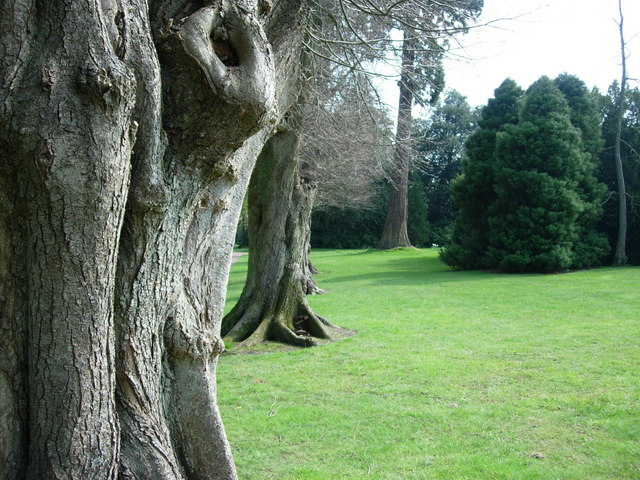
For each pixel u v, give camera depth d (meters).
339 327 10.72
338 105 10.34
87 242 2.17
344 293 16.58
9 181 2.13
